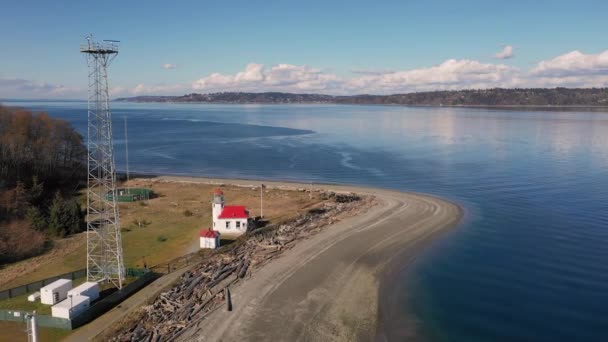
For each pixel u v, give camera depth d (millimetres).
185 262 59281
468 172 126625
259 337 41688
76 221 72750
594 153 158375
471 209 86312
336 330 43344
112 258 59000
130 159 157250
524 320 45375
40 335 41625
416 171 129750
